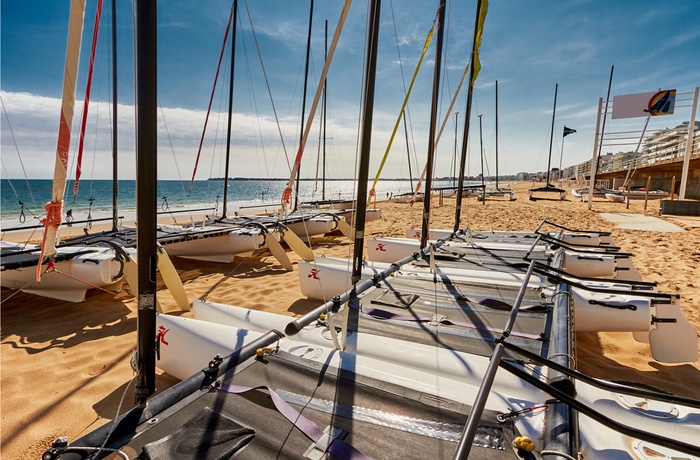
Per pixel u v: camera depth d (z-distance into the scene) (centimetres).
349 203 1492
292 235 658
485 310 307
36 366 315
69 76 201
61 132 209
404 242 656
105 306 473
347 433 153
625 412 188
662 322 323
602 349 370
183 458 133
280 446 145
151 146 153
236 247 700
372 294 345
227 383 186
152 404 164
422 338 259
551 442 145
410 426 157
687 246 838
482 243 648
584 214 1556
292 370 200
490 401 180
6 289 538
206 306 349
